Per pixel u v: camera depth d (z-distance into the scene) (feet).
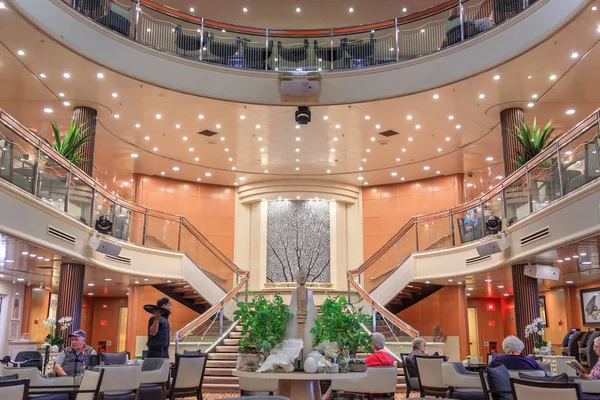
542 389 14.06
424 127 47.52
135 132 49.08
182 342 40.32
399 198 65.72
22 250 31.22
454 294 58.34
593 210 26.23
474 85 39.52
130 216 43.14
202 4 59.26
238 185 67.67
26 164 28.14
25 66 37.04
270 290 62.39
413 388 27.78
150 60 39.60
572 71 37.52
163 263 45.65
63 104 43.04
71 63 36.68
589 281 50.90
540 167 32.07
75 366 20.49
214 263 52.44
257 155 55.88
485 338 67.21
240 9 59.98
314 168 60.64
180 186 65.00
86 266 37.81
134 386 18.89
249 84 42.63
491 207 39.91
